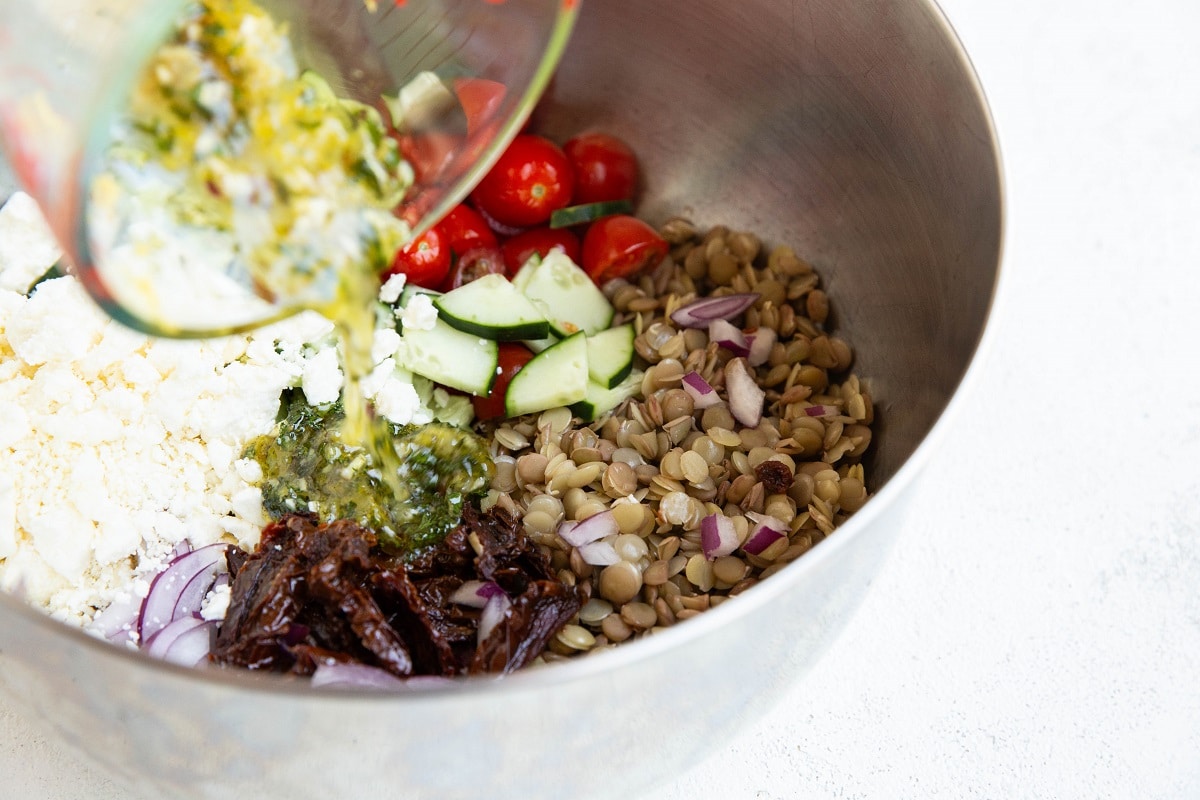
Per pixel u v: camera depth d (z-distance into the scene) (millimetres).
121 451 333
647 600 332
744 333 373
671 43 375
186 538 333
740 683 285
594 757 280
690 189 395
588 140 396
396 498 342
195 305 290
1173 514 368
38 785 319
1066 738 335
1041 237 417
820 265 376
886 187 350
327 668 292
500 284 374
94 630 322
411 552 335
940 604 354
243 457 343
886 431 350
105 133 276
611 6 374
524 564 331
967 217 320
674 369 365
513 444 360
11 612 256
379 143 306
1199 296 406
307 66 304
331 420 347
